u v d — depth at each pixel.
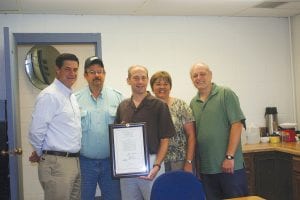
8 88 3.31
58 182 2.61
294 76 4.86
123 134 2.56
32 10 3.89
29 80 4.13
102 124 2.91
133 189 2.65
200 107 3.06
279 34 4.86
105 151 2.90
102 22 4.24
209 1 3.90
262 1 4.01
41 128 2.60
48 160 2.62
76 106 2.78
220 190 3.04
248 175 3.99
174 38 4.46
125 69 4.31
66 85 2.72
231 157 2.85
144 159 2.56
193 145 2.96
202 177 3.05
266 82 4.80
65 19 4.13
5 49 3.32
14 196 3.26
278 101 4.84
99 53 4.21
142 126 2.56
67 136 2.65
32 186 4.13
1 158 3.53
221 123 2.96
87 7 3.89
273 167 4.07
